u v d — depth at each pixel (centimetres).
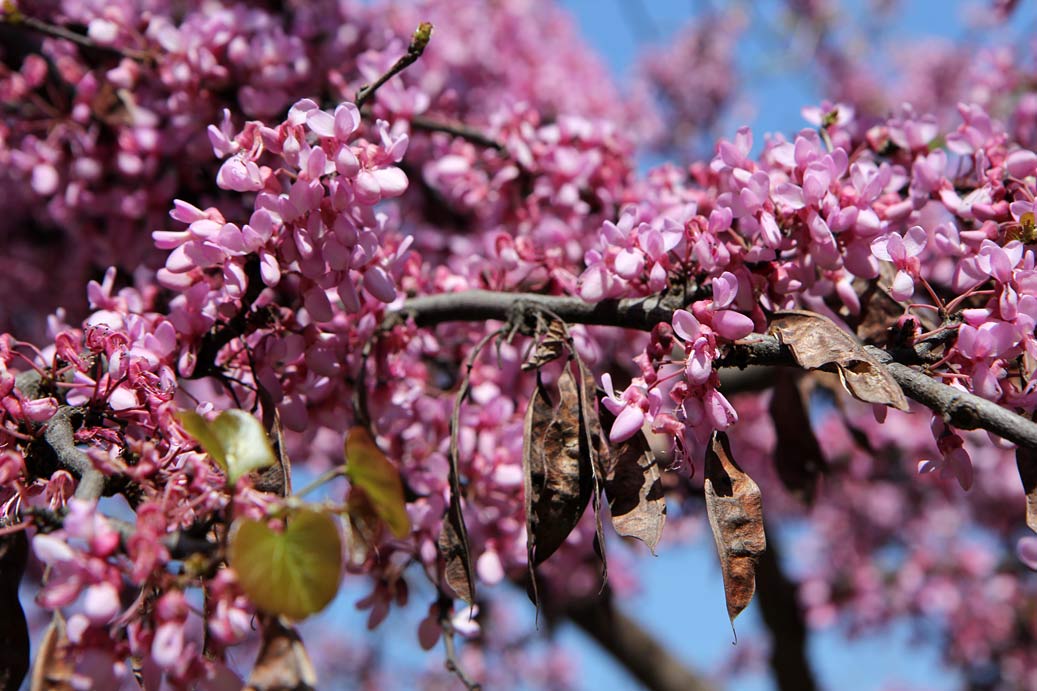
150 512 83
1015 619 219
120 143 114
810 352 91
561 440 94
